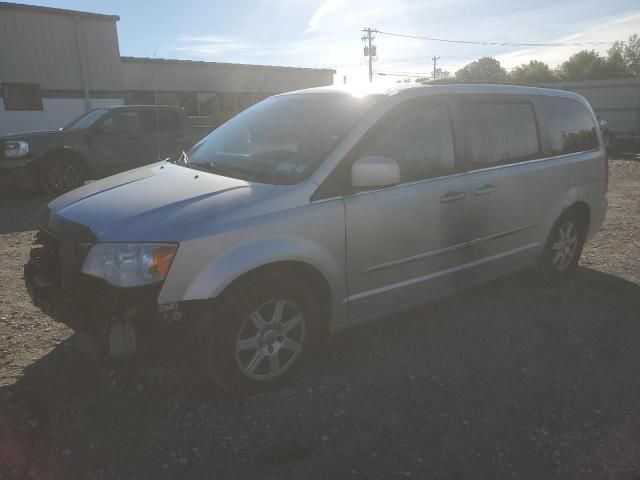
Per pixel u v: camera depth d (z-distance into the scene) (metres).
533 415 3.04
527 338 3.96
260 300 2.98
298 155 3.39
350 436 2.81
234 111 27.91
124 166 10.70
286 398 3.12
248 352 3.05
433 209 3.69
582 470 2.61
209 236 2.78
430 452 2.71
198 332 2.81
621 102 26.80
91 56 19.19
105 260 2.71
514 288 4.94
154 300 2.69
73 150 9.91
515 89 4.54
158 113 11.23
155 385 3.19
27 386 3.16
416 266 3.69
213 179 3.31
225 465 2.57
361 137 3.38
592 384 3.37
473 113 4.10
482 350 3.77
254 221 2.92
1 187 10.40
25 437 2.72
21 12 17.44
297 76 30.30
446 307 4.48
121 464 2.56
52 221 3.15
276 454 2.66
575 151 4.98
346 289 3.35
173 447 2.68
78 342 2.88
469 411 3.06
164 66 25.28
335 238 3.21
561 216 4.87
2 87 17.44
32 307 4.32
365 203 3.33
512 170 4.27
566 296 4.78
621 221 7.89
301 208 3.09
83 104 19.27
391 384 3.31
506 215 4.25
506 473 2.57
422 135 3.73
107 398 3.06
